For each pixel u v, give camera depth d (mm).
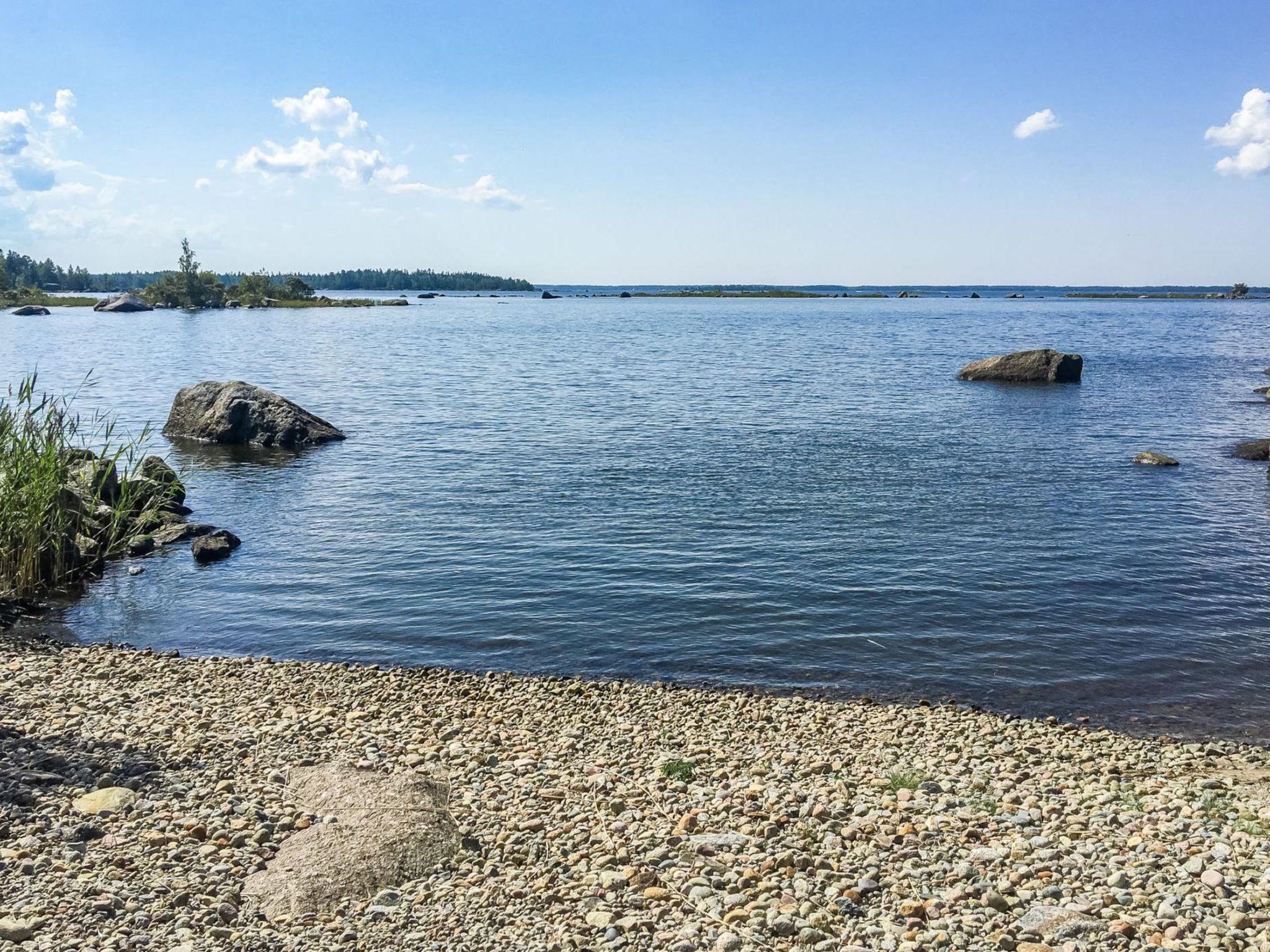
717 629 15836
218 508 24188
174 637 15656
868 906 7641
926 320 140625
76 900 7359
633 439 33938
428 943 7070
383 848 8320
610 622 16172
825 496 24859
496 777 10258
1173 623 15992
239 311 162250
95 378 52406
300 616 16594
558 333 102812
